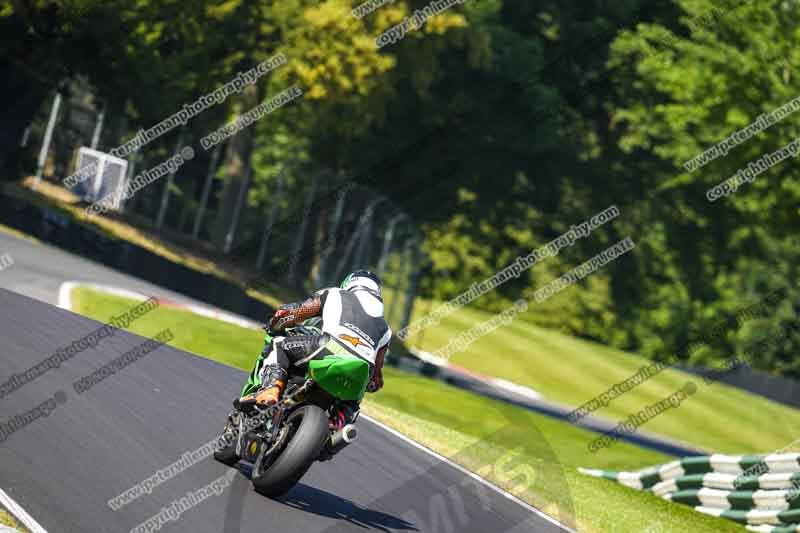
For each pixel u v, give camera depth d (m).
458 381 101.44
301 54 126.69
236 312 90.81
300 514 25.14
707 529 42.81
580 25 199.50
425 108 179.00
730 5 125.00
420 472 34.22
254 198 168.50
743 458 47.19
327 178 146.25
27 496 22.28
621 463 66.44
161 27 114.94
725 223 198.88
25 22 103.81
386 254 130.00
